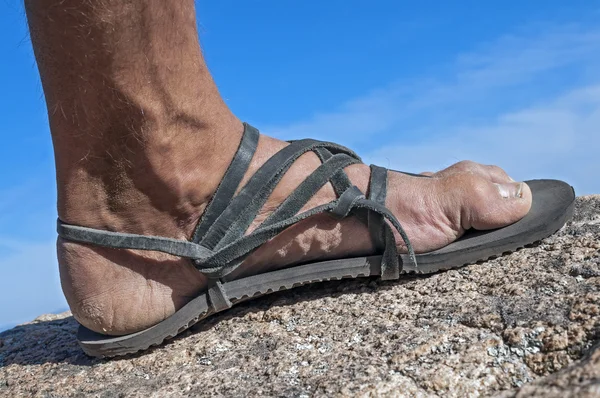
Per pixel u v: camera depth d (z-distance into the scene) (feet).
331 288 1.57
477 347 1.21
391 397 1.14
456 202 1.51
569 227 1.63
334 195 1.48
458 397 1.13
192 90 1.33
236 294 1.47
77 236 1.39
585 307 1.21
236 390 1.25
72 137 1.30
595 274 1.34
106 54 1.22
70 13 1.19
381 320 1.38
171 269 1.44
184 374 1.35
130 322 1.44
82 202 1.37
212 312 1.47
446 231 1.52
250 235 1.42
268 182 1.43
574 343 1.15
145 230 1.41
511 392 1.09
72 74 1.24
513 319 1.25
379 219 1.47
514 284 1.38
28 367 1.52
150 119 1.29
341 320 1.42
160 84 1.28
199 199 1.41
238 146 1.44
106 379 1.39
